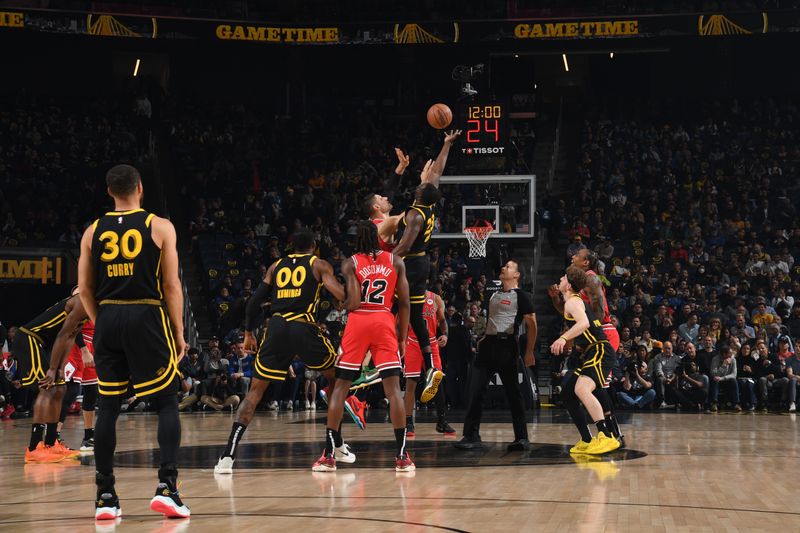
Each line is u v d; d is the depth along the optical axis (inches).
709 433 402.6
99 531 165.9
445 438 380.8
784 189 920.3
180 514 179.5
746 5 1003.9
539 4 1034.7
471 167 624.7
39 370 306.5
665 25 928.9
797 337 683.4
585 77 1155.3
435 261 781.9
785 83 1111.0
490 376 333.4
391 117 1103.0
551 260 861.2
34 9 889.5
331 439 263.6
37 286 766.5
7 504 203.2
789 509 191.5
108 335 182.4
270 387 620.1
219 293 774.5
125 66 1093.1
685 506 195.0
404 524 172.2
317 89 1144.8
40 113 989.8
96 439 181.5
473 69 597.3
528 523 173.6
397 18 1020.5
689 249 819.4
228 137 1021.8
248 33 957.8
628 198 934.4
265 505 196.7
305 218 900.6
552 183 995.9
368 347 264.7
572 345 616.7
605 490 220.1
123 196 189.8
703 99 1104.8
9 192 875.4
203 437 390.6
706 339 613.0
